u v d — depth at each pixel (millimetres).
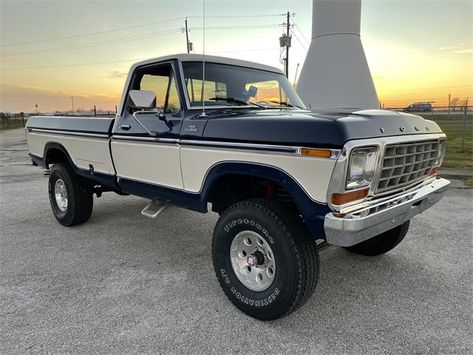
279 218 2641
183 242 4582
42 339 2598
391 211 2545
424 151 3055
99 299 3154
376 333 2676
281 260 2625
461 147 12844
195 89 3514
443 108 15945
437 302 3107
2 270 3742
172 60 3537
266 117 2781
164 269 3781
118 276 3611
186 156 3293
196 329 2721
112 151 4230
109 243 4535
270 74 4203
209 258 4074
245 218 2814
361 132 2406
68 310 2975
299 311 2971
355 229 2287
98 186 5207
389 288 3355
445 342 2570
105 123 4297
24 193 7492
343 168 2266
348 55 14094
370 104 14094
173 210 6012
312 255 2654
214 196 3268
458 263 3885
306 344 2553
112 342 2564
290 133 2514
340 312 2957
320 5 14156
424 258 4020
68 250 4301
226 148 2902
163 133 3498
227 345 2539
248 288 2893
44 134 5410
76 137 4758
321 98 14297
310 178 2422
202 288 3363
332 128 2342
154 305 3057
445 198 6727
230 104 3693
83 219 5141
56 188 5301
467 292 3277
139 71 3941
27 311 2959
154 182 3762
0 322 2805
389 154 2588
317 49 14523
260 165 2693
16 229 5082
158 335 2645
